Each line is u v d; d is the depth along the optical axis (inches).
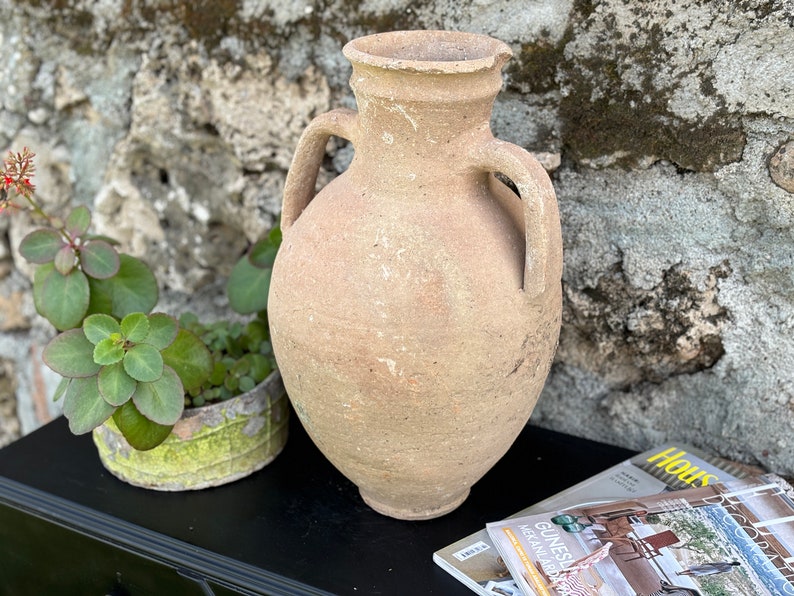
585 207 55.7
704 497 51.0
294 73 59.5
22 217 72.3
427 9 54.6
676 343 56.4
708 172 51.6
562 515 49.9
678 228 53.5
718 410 57.0
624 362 59.3
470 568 47.8
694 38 49.1
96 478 57.1
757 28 47.5
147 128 65.0
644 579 45.3
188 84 62.5
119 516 53.6
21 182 51.8
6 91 67.6
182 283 71.1
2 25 65.5
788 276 51.7
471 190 44.2
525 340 44.4
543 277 42.8
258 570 49.4
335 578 48.7
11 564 58.3
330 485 56.3
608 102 52.4
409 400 43.6
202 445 54.5
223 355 60.2
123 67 63.7
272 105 60.9
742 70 48.6
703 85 49.7
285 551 50.9
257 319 61.6
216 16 59.5
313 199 47.8
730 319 54.4
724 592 44.5
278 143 62.2
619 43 50.8
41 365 77.9
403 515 52.6
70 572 55.9
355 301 42.7
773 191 50.1
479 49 45.3
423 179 43.1
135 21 61.8
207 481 55.7
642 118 51.9
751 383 55.2
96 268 53.2
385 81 41.1
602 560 46.6
